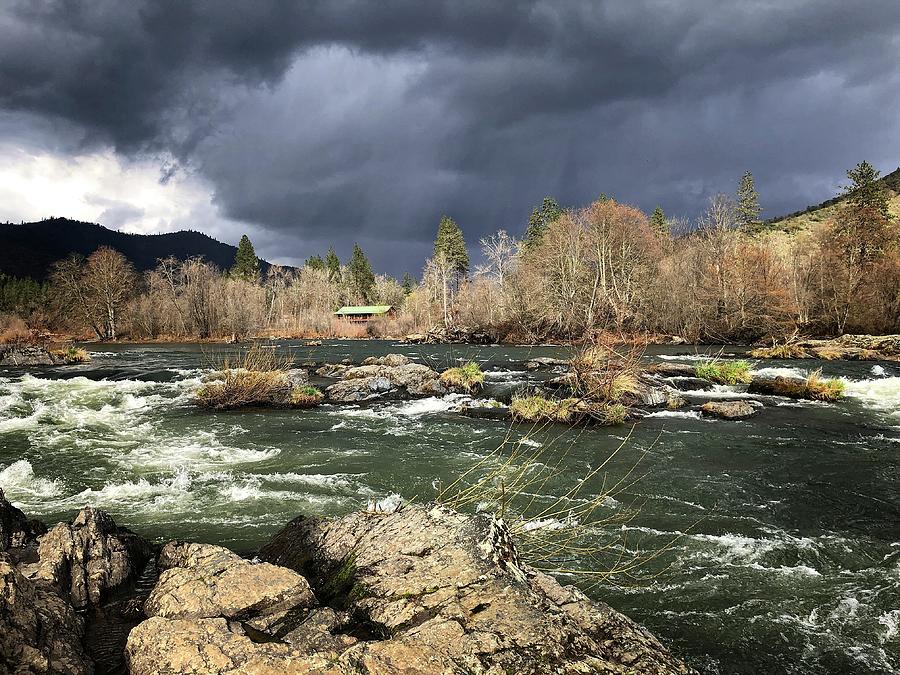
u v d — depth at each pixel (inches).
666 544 315.3
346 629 159.2
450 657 138.5
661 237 2544.3
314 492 404.5
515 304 2384.4
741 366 968.9
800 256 2135.8
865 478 441.7
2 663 123.9
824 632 229.1
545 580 188.9
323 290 3986.2
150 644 139.4
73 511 362.3
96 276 2748.5
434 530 204.1
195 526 333.4
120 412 753.0
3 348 1450.5
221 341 2568.9
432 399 839.7
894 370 1077.8
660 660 156.3
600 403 695.7
